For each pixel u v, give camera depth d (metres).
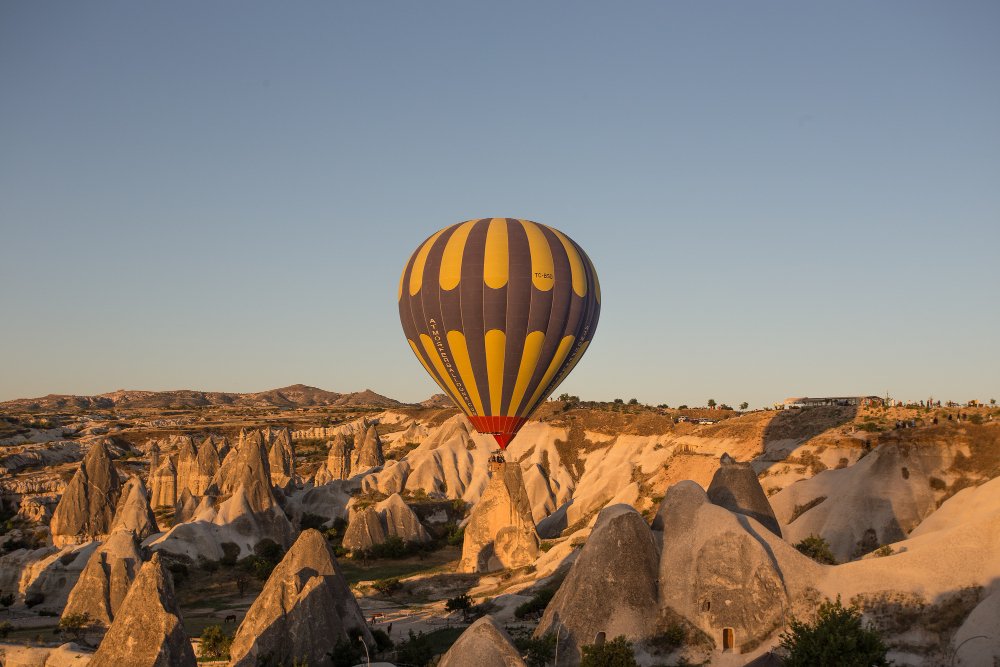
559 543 82.31
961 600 41.09
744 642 41.72
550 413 151.75
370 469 129.75
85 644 58.84
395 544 97.31
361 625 51.28
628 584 44.34
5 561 83.81
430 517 110.50
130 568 67.50
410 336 71.50
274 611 48.53
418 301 68.81
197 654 53.72
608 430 123.81
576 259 68.88
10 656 54.94
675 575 44.56
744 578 42.94
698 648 42.19
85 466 101.38
